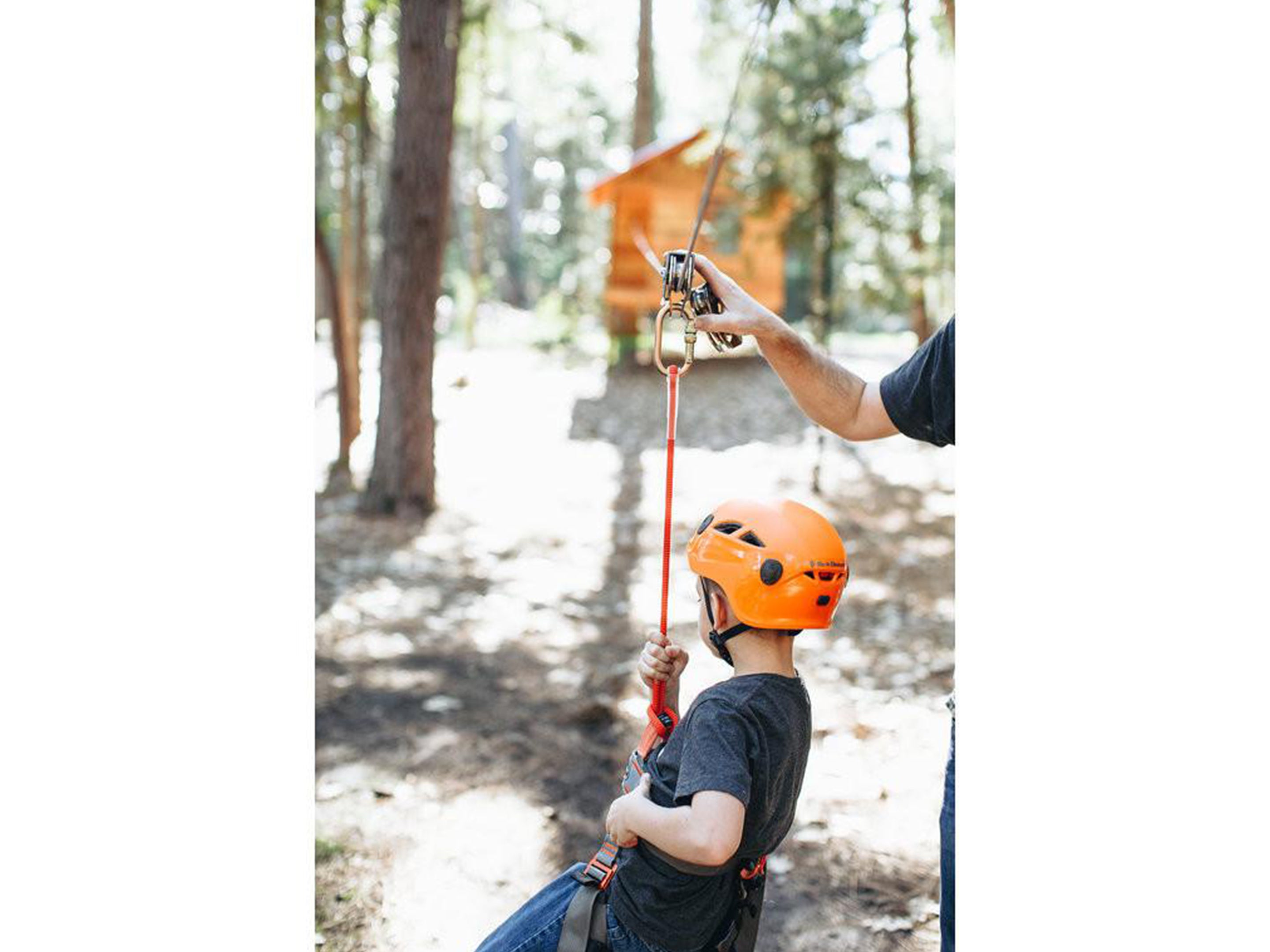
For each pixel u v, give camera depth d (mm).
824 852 3361
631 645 5406
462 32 8844
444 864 3287
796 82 8562
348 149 9984
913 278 8992
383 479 8008
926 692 4691
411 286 7855
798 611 1667
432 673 4941
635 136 19031
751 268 10961
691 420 12656
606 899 1763
